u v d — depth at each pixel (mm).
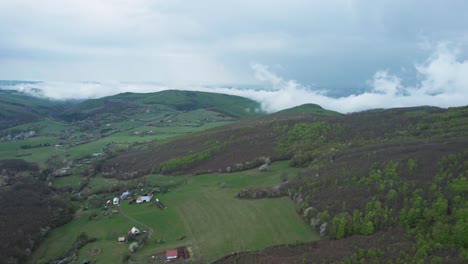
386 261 89000
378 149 163250
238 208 145625
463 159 125688
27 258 124812
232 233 125562
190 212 148375
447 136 164625
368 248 96875
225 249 114938
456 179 113375
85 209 167250
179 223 139500
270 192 153250
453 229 92438
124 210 159500
